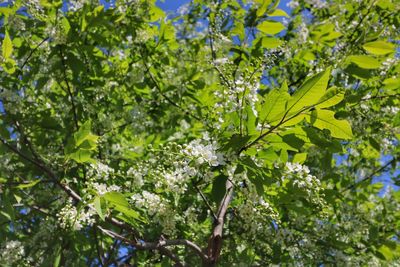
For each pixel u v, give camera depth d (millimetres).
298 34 5117
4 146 4023
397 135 5066
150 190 3957
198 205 4535
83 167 4504
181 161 2936
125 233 5176
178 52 6137
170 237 3984
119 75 5551
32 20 4773
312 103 2234
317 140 2469
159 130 6023
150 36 5344
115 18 4789
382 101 5012
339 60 4484
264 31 4109
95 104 5230
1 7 4590
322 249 4824
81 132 3121
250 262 4164
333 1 5855
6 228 4945
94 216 3725
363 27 5168
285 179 3137
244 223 4039
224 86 3197
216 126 3143
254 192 3238
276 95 2277
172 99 5484
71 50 4629
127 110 5652
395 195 5773
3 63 3619
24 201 5129
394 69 4922
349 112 4895
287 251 4621
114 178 3777
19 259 4609
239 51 4758
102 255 5141
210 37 5090
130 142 5473
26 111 4844
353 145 5500
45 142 4953
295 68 5566
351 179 5699
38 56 5000
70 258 4844
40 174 4727
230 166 2857
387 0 5223
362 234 5168
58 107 5422
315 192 3131
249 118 2547
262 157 2691
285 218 4867
